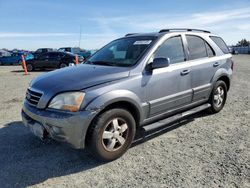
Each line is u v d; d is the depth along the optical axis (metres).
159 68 4.43
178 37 5.04
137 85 4.04
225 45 6.43
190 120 5.77
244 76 13.57
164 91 4.50
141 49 4.50
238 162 3.80
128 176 3.51
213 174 3.49
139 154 4.15
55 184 3.37
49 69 20.75
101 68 4.22
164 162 3.87
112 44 5.32
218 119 5.82
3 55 31.30
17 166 3.82
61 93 3.60
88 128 3.63
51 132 3.60
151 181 3.37
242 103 7.28
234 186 3.21
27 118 4.01
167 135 4.91
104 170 3.69
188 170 3.62
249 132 5.01
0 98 8.40
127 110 4.03
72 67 4.63
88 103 3.53
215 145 4.43
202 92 5.41
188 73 4.96
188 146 4.41
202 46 5.57
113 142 3.87
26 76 15.48
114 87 3.77
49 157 4.10
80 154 4.19
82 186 3.31
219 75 5.82
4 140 4.77
